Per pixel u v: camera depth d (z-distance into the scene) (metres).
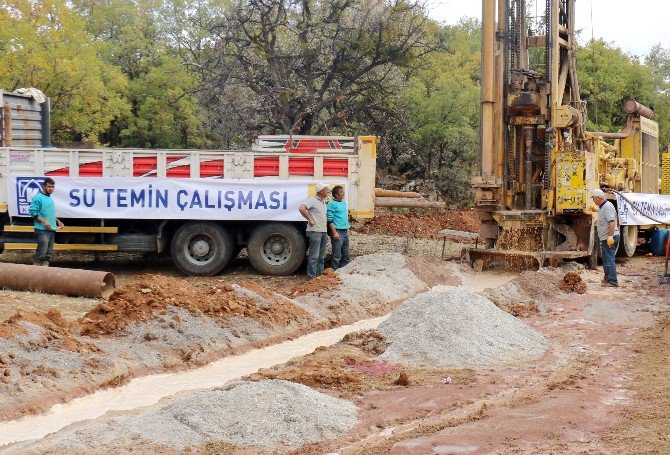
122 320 10.56
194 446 6.46
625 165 22.05
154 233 17.56
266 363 10.11
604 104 39.78
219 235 17.22
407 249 21.73
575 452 6.27
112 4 49.84
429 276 16.34
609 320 12.53
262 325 11.42
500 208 18.50
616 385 8.63
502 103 18.52
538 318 12.82
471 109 34.53
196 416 6.86
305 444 6.65
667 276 16.83
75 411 8.09
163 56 44.09
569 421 7.17
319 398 7.52
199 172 17.27
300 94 30.30
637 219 20.58
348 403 7.79
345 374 8.94
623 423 7.11
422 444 6.53
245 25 31.59
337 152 18.05
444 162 34.88
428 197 31.67
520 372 9.41
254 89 31.08
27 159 17.06
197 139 43.03
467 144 34.00
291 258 17.23
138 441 6.45
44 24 34.06
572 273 15.46
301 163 17.38
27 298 13.01
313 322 12.28
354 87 32.81
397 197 19.22
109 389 8.84
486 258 18.08
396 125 33.31
